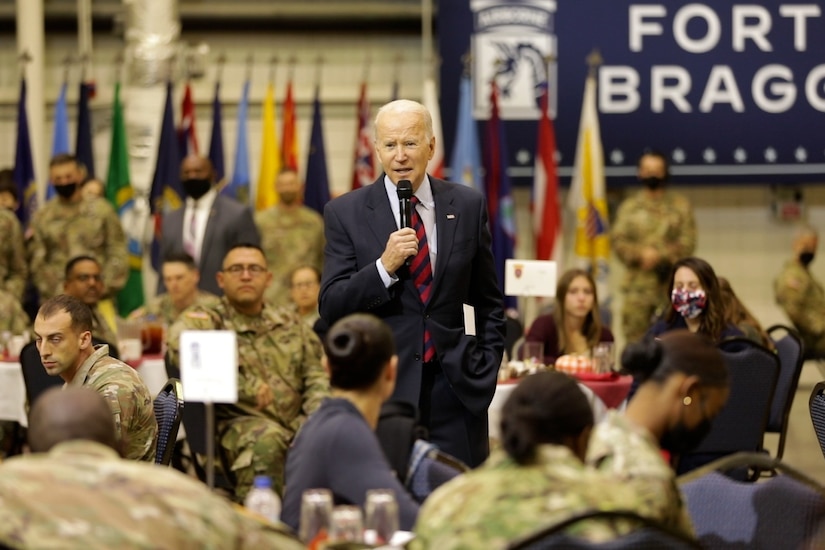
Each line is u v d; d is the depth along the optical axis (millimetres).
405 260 6758
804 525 4711
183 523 3779
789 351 10031
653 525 3881
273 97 16203
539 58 16688
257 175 17391
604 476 4156
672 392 4699
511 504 3988
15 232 13578
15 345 11375
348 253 6945
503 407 4273
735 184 16969
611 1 16750
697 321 9844
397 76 17703
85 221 14016
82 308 7230
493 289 7105
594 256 15859
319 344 9719
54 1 17500
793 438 13836
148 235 15961
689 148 16891
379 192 6992
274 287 14703
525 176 16703
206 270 13234
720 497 4832
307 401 9508
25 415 10375
